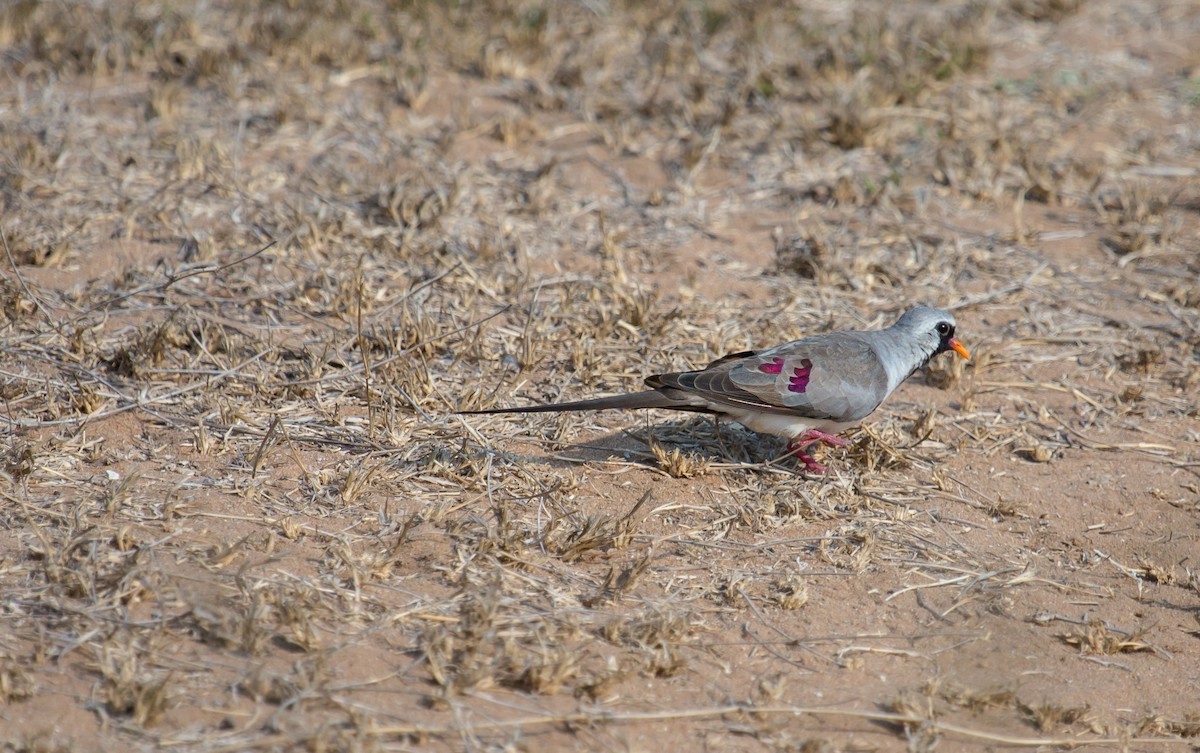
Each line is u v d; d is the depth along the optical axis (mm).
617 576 9430
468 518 9922
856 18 20812
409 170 16109
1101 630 9406
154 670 7922
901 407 12406
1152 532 10742
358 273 13203
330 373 11953
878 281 14695
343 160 16328
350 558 9172
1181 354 13492
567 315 13328
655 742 7832
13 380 11391
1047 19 22078
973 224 16016
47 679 7805
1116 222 16094
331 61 18703
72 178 15367
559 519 9969
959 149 17297
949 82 19219
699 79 18578
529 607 8953
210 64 17922
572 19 20562
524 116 17531
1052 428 12195
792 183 16609
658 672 8430
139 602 8570
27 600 8523
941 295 14406
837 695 8461
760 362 10672
